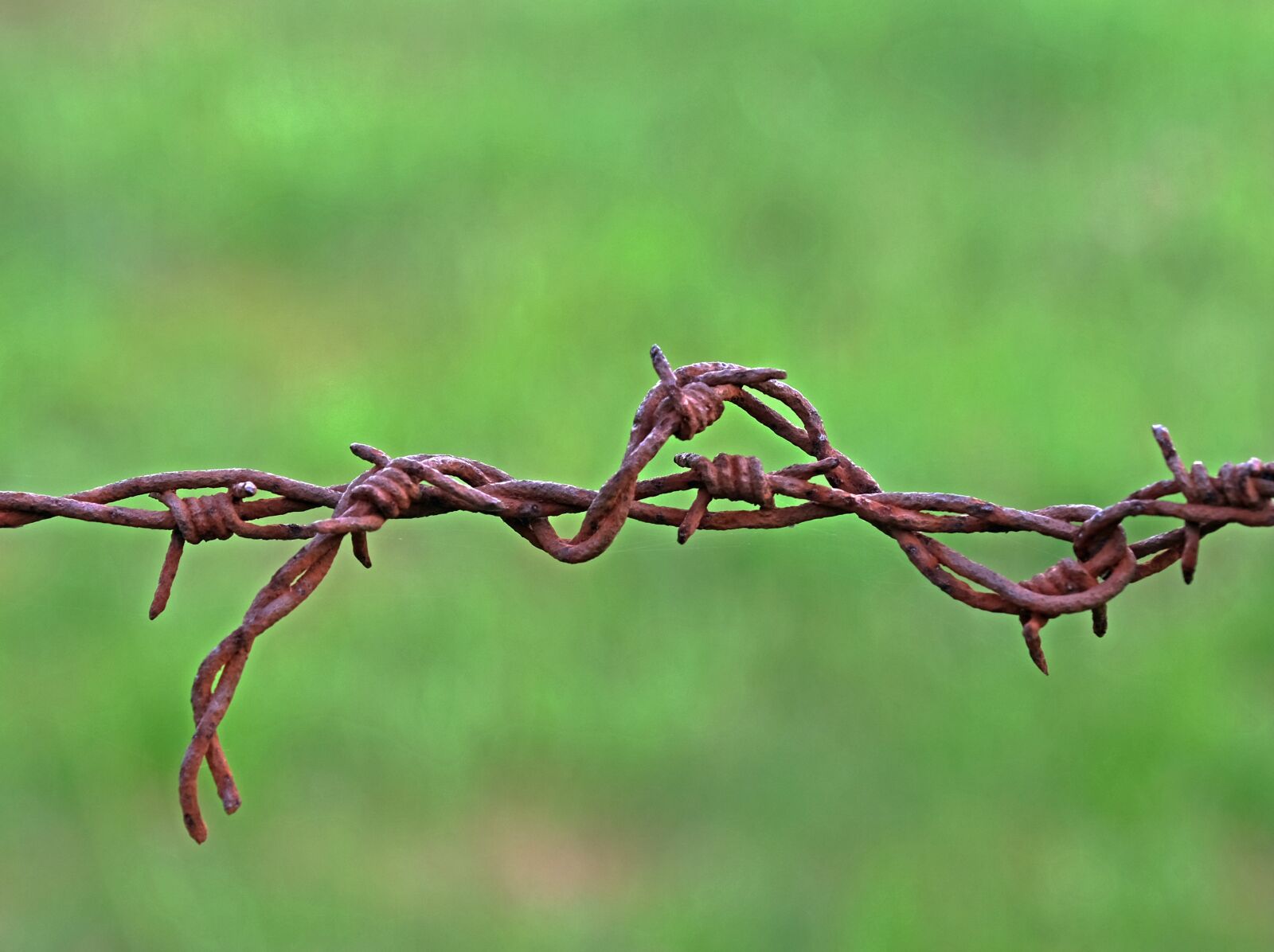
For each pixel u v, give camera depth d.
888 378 4.54
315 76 7.11
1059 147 6.36
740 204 5.89
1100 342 4.75
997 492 4.04
